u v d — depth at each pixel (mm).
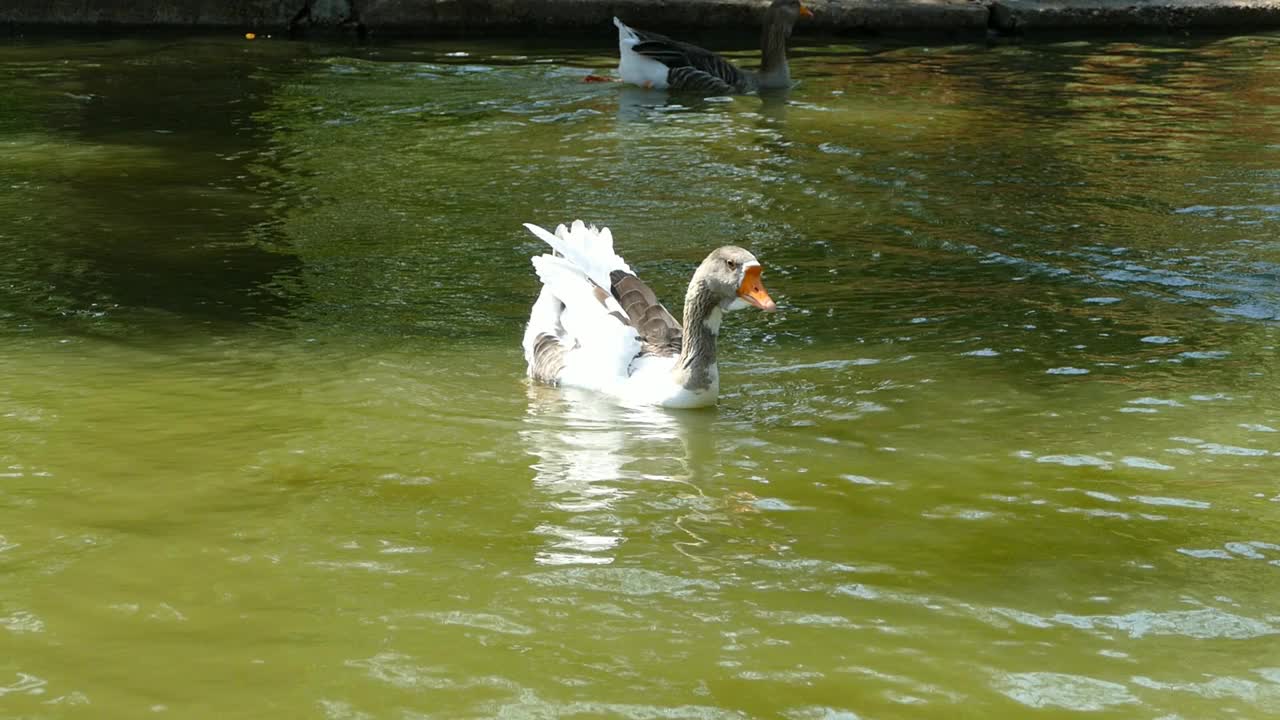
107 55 22828
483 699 5105
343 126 17906
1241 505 7047
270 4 25422
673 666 5363
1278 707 5121
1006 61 23125
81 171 15352
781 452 7812
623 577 6164
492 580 6109
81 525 6637
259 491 7109
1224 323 10305
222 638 5543
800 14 20766
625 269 9773
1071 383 8992
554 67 22438
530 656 5430
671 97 20188
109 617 5711
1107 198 14266
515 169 15594
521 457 7684
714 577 6176
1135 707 5113
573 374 8977
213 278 11375
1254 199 14188
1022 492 7227
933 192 14547
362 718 4969
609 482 7324
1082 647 5574
